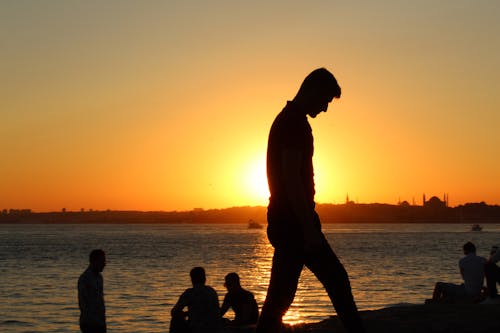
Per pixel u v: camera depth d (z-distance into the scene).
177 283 43.91
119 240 147.25
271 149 4.61
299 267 4.66
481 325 6.62
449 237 169.25
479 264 14.28
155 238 164.00
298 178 4.44
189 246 114.25
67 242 133.38
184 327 11.95
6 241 139.12
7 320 26.64
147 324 25.61
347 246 112.44
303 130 4.52
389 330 6.55
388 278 47.34
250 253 89.69
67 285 42.50
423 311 7.71
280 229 4.59
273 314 4.70
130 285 42.41
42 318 27.25
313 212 4.61
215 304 12.12
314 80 4.62
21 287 41.09
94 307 10.61
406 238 160.38
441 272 53.31
